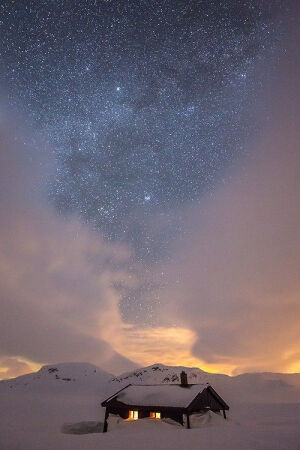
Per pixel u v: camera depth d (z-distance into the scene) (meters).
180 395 24.23
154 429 21.58
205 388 25.33
